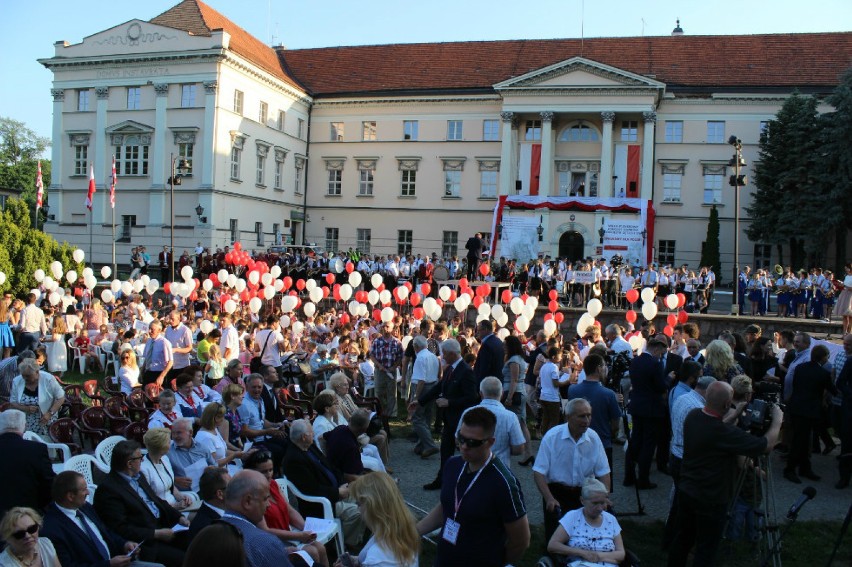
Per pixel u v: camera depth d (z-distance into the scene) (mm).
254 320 23703
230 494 5492
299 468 8664
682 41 55125
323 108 57406
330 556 8242
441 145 54688
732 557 8836
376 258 39812
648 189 48719
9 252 31750
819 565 8711
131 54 47125
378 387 15258
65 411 13578
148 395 13812
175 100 46594
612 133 50125
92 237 48562
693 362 9875
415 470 12484
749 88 49125
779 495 11266
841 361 12664
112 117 48250
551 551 6898
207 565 3910
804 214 43875
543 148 49531
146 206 47406
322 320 22469
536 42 57969
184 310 25891
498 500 5445
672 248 51062
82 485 6695
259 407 11477
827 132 44062
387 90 55281
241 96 48625
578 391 9258
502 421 8125
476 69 56281
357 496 5551
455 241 54656
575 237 46250
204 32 47406
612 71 47875
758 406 7750
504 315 20422
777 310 32094
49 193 49719
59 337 18922
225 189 47094
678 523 7500
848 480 11664
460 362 10789
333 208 57219
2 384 13195
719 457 7102
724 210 50188
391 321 20672
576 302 33219
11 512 5816
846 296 22391
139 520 7395
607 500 6949
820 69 49938
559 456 7656
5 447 7473
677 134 50719
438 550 5641
